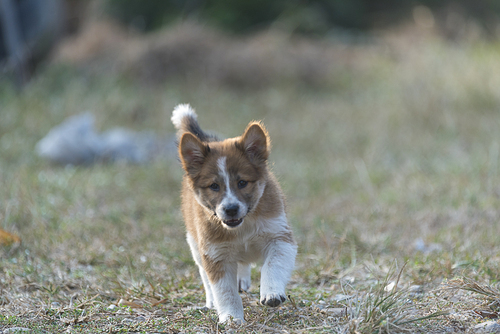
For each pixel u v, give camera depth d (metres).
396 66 22.45
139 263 8.15
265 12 32.25
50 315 6.16
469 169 12.86
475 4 33.78
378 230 9.59
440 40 23.53
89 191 11.93
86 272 7.84
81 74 22.69
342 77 23.67
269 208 6.29
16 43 19.06
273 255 6.09
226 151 6.36
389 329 5.37
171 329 5.71
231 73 23.70
